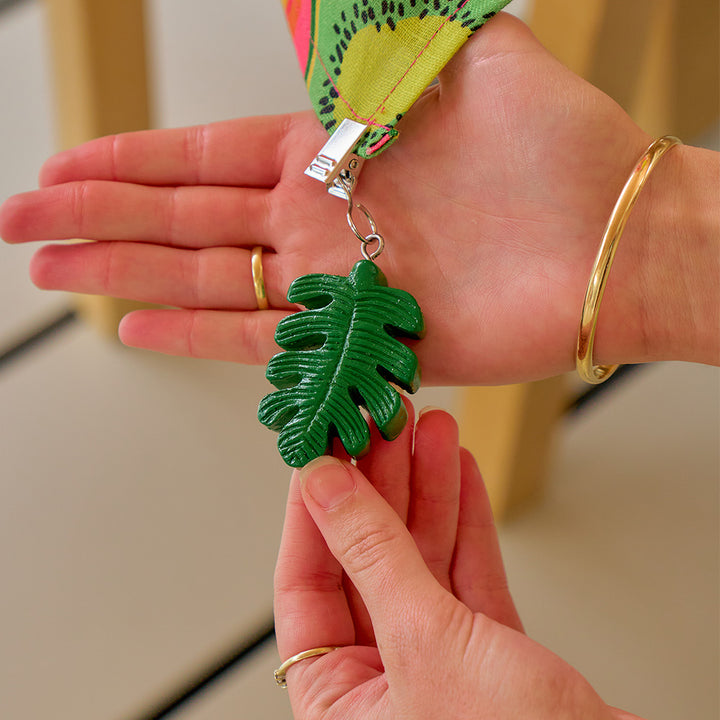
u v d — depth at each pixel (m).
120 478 0.59
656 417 0.61
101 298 0.61
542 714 0.41
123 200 0.49
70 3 0.55
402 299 0.45
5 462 0.59
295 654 0.45
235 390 0.62
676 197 0.46
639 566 0.58
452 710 0.41
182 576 0.57
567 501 0.60
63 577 0.57
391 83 0.48
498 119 0.46
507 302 0.47
